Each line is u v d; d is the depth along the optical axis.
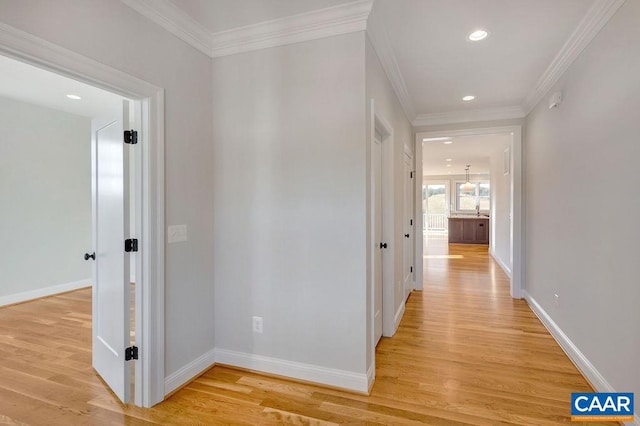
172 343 2.32
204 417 2.06
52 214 4.98
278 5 2.21
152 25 2.16
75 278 5.27
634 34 1.91
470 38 2.67
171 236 2.31
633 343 1.92
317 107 2.38
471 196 13.64
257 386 2.40
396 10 2.29
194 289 2.52
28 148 4.71
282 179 2.50
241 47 2.59
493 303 4.43
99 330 2.55
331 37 2.33
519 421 2.01
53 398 2.25
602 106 2.31
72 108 4.93
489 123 4.71
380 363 2.76
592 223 2.46
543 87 3.57
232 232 2.66
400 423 1.99
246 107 2.60
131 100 2.16
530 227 4.32
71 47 1.71
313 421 2.01
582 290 2.63
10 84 3.95
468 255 8.47
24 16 1.52
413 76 3.42
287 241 2.50
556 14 2.33
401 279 3.94
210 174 2.69
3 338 3.27
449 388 2.38
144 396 2.16
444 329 3.51
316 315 2.42
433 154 8.47
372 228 2.47
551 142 3.43
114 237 2.27
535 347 3.07
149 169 2.14
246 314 2.63
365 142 2.27
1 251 4.41
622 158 2.04
